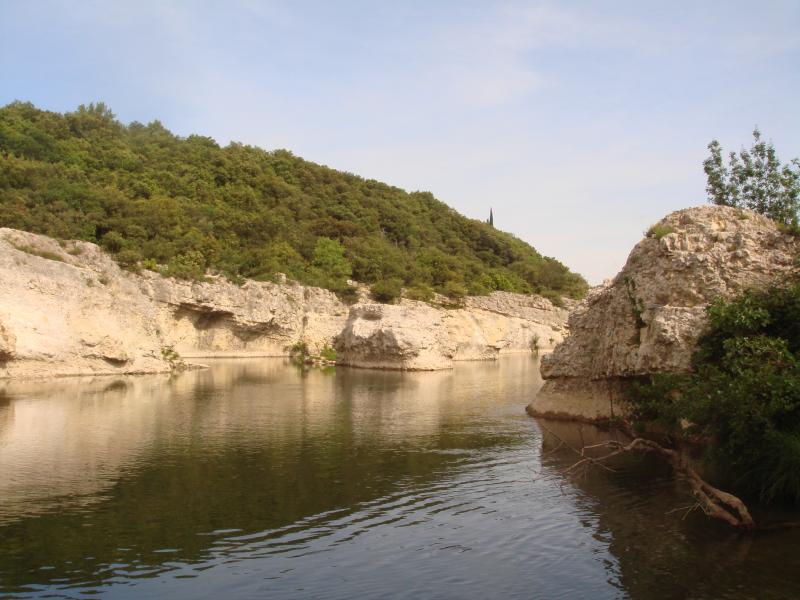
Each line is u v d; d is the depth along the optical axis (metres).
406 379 50.38
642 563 11.77
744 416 14.41
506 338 95.56
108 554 12.09
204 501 15.49
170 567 11.55
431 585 10.91
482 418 29.00
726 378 15.52
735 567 11.51
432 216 138.12
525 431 25.52
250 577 11.17
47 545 12.47
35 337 41.31
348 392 39.53
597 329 27.70
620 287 25.06
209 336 70.69
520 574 11.38
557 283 126.75
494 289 109.88
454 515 14.69
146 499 15.55
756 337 15.95
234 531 13.46
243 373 52.19
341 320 80.19
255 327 73.12
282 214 100.25
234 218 87.69
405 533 13.46
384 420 28.20
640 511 14.91
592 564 11.78
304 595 10.50
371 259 96.25
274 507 15.12
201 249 74.00
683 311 20.27
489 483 17.48
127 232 69.12
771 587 10.66
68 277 44.78
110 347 45.53
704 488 15.31
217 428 25.33
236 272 75.62
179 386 40.12
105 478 17.41
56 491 16.06
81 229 65.25
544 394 30.25
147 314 50.59
